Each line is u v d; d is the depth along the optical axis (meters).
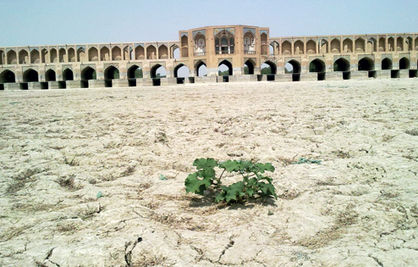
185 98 13.74
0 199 3.71
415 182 3.73
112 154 5.47
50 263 2.41
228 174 4.39
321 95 12.45
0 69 40.25
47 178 4.37
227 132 6.73
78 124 8.00
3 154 5.57
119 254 2.52
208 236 2.79
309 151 5.27
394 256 2.35
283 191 3.79
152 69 40.59
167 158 5.22
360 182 3.94
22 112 10.70
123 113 9.50
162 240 2.70
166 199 3.69
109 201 3.58
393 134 5.88
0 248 2.62
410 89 13.41
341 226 2.93
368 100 10.20
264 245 2.62
